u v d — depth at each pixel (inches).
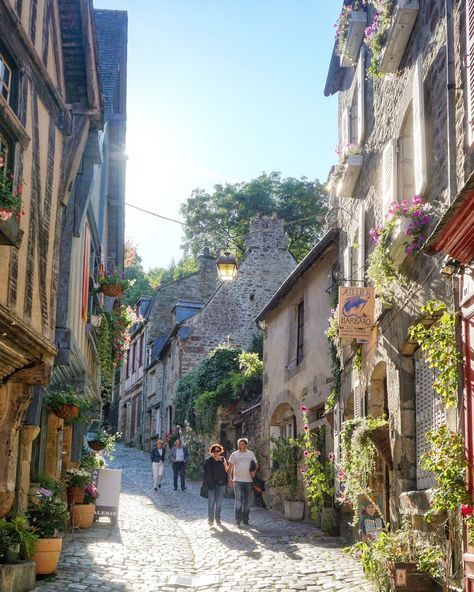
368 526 370.6
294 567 352.8
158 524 502.3
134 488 778.2
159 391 1302.9
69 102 377.7
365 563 303.4
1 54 293.1
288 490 590.9
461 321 247.8
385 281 343.6
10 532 295.7
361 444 370.0
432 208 298.4
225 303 1109.7
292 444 605.3
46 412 452.8
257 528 498.3
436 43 302.7
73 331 412.8
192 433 952.9
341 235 515.8
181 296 1398.9
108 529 460.8
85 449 576.1
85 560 350.9
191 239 1561.3
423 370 319.3
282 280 1125.1
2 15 281.7
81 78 376.8
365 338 382.6
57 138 357.7
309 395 591.5
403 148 349.1
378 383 394.6
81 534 432.5
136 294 1939.0
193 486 831.7
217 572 341.4
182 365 1085.8
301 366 620.1
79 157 373.7
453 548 250.2
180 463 781.9
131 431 1571.1
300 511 566.3
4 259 279.4
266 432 716.0
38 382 320.5
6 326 274.2
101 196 588.7
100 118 399.5
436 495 243.9
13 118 285.3
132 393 1596.9
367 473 368.5
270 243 1136.8
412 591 263.1
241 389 863.1
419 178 308.8
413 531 298.4
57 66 361.1
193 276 1413.6
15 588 273.3
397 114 359.9
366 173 432.8
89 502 476.4
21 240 289.4
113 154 668.1
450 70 275.4
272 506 669.9
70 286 392.2
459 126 267.6
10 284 287.1
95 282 545.3
